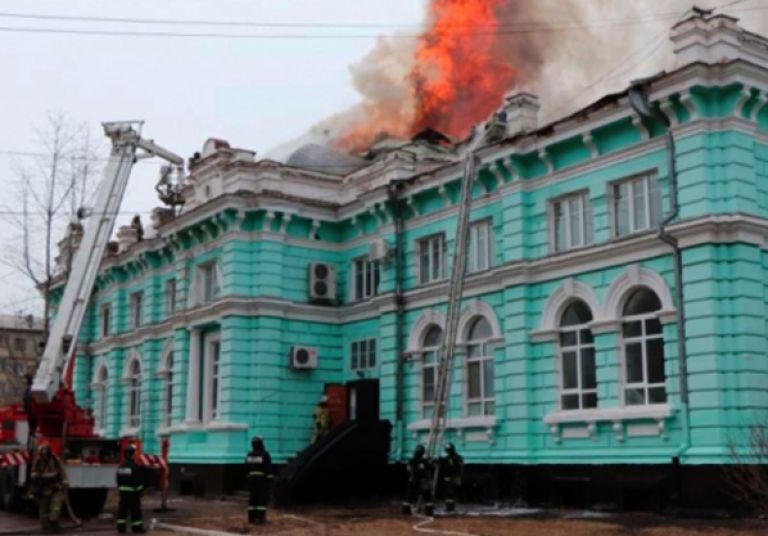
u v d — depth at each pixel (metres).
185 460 27.97
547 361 21.20
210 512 21.41
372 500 24.22
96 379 38.56
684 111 18.36
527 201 22.19
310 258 28.55
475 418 22.67
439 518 18.77
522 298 21.80
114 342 36.44
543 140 21.52
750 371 17.14
